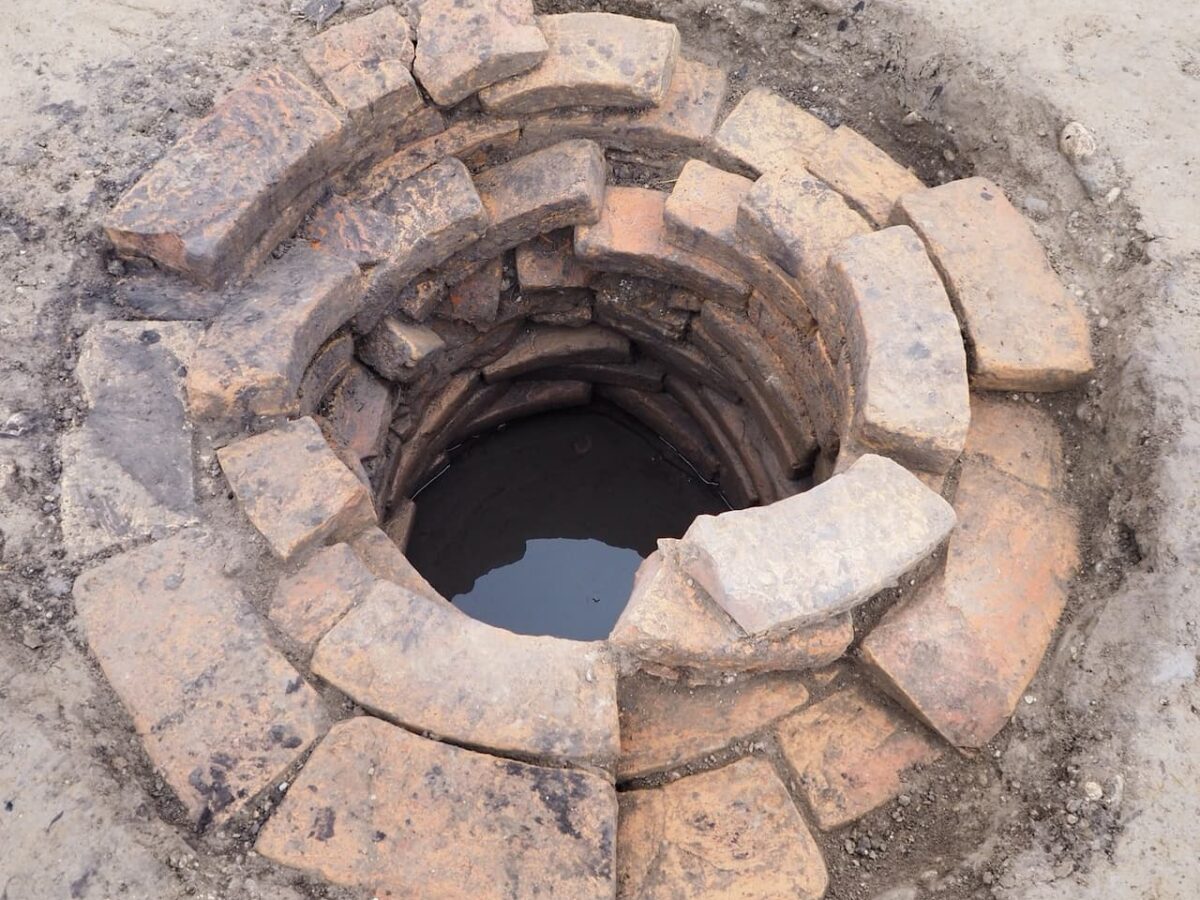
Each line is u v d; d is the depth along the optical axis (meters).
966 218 4.19
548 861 3.07
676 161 4.84
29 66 4.55
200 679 3.29
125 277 4.06
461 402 5.62
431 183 4.48
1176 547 3.51
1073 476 3.93
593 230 4.77
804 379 4.66
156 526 3.57
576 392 6.06
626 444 6.41
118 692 3.28
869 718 3.54
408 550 5.75
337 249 4.31
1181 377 3.81
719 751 3.48
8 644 3.35
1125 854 3.11
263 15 4.71
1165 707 3.29
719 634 3.33
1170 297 4.00
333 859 3.06
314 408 4.38
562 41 4.52
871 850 3.40
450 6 4.42
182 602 3.42
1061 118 4.48
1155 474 3.67
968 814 3.41
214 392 3.69
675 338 5.33
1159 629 3.41
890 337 3.78
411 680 3.29
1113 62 4.62
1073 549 3.76
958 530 3.69
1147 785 3.19
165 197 3.93
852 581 3.28
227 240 3.90
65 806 3.05
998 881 3.15
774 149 4.64
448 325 5.17
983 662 3.45
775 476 5.36
